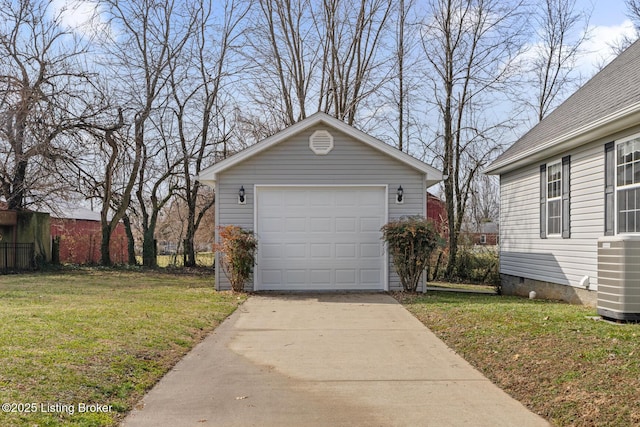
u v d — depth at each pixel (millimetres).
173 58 20406
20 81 16375
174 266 20922
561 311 8445
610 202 9336
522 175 13648
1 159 17141
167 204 25031
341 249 12172
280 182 12070
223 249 11547
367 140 11984
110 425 3963
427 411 4391
